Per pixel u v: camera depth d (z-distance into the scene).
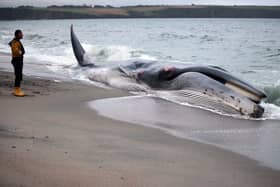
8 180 5.55
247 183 6.51
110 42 46.22
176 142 9.05
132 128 10.20
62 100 13.45
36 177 5.79
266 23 109.75
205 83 13.88
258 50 34.28
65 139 8.38
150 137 9.40
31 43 43.94
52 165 6.38
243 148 8.71
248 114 12.12
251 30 69.88
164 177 6.49
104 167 6.66
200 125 10.98
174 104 13.84
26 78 18.00
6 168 5.98
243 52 33.06
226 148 8.68
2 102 12.41
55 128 9.47
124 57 30.55
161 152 8.07
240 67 24.12
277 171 7.18
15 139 7.82
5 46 40.47
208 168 7.20
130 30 76.06
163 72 15.73
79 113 11.62
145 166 6.99
